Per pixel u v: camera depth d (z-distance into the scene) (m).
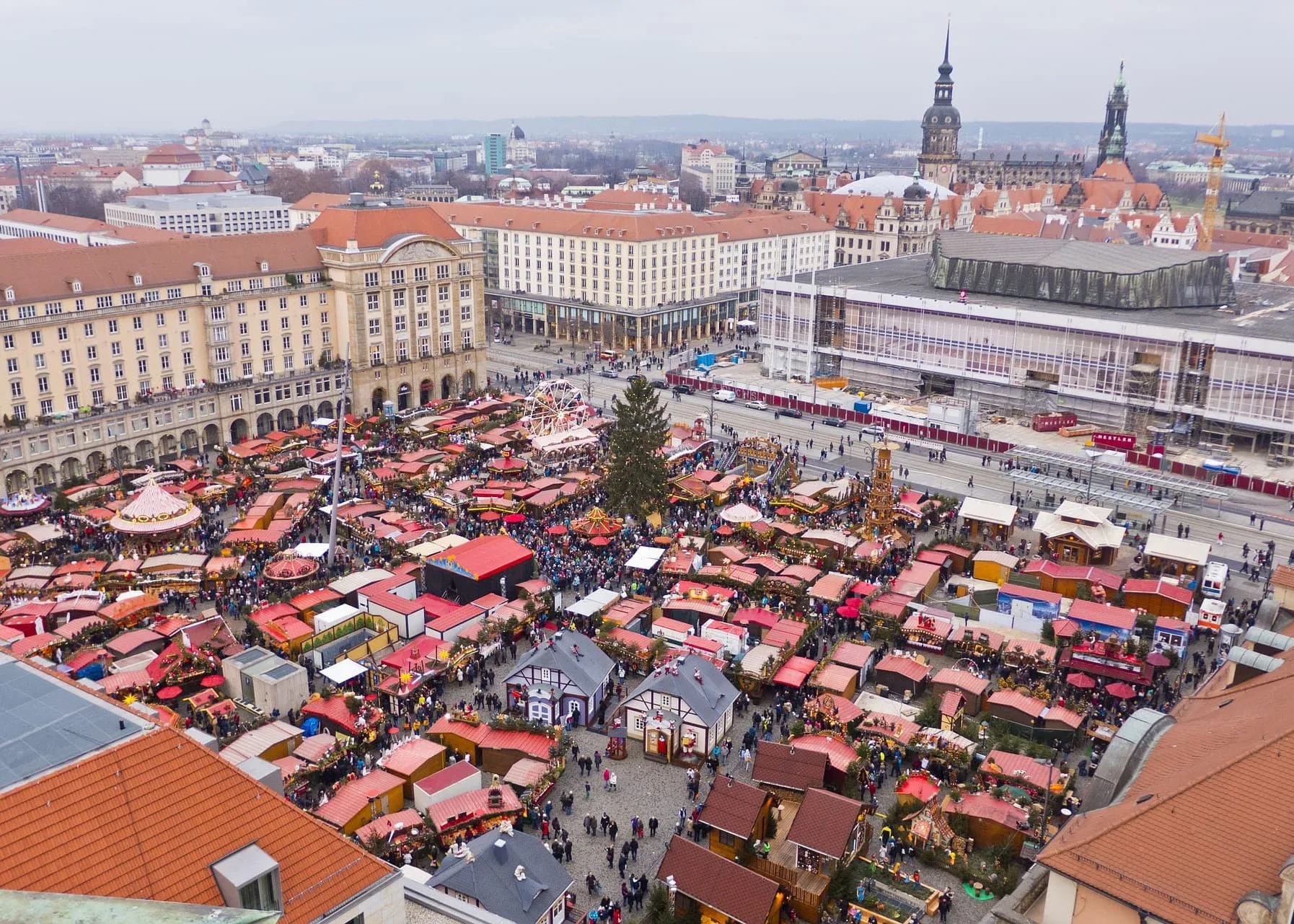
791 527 130.88
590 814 78.00
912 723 86.06
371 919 37.56
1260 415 175.50
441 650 97.94
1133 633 104.00
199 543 131.25
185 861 34.09
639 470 137.75
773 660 95.81
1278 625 80.56
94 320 158.38
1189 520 146.00
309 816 38.03
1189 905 36.97
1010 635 105.19
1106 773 49.03
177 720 65.44
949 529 139.50
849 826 68.12
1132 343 187.38
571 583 120.00
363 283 190.50
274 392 185.00
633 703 88.00
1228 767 40.50
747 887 63.34
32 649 96.12
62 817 32.41
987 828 72.69
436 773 78.00
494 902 60.41
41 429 152.25
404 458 159.12
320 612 106.69
